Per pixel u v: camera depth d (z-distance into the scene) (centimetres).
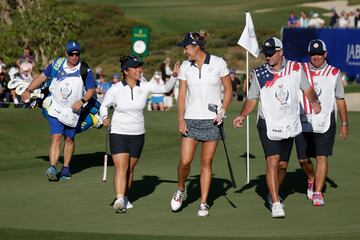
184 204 2842
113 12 17525
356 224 2505
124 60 2694
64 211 2719
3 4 9312
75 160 3897
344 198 2931
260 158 3866
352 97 7431
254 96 2661
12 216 2642
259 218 2616
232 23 17125
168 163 3753
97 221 2572
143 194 3014
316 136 2817
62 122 3291
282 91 2609
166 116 5825
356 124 5019
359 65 9025
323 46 2797
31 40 8806
